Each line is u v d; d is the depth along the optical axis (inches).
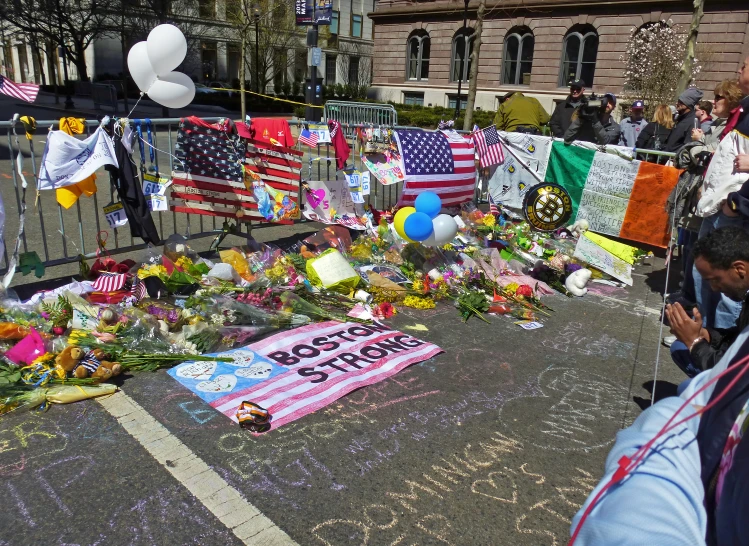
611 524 45.5
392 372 157.1
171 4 1294.3
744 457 45.2
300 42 1565.0
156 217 289.9
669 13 864.3
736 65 815.7
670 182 280.7
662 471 48.1
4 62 1902.1
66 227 267.3
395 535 100.3
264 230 287.1
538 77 1017.5
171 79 197.0
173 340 160.4
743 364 51.1
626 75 806.5
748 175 173.3
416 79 1198.3
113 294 174.9
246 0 837.8
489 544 100.0
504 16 1029.2
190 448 120.2
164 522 99.9
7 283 169.8
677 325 107.1
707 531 47.9
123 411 132.0
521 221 319.3
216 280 190.9
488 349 177.2
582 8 940.6
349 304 195.5
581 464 123.8
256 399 138.9
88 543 94.5
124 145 189.3
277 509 104.7
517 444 129.4
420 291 210.1
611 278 256.8
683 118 298.8
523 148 318.3
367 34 2039.9
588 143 299.6
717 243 100.2
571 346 183.8
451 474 117.6
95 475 110.7
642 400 152.6
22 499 103.3
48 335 150.3
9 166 383.6
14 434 121.9
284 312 180.4
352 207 260.1
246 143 219.6
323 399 140.7
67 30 1184.8
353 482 113.3
